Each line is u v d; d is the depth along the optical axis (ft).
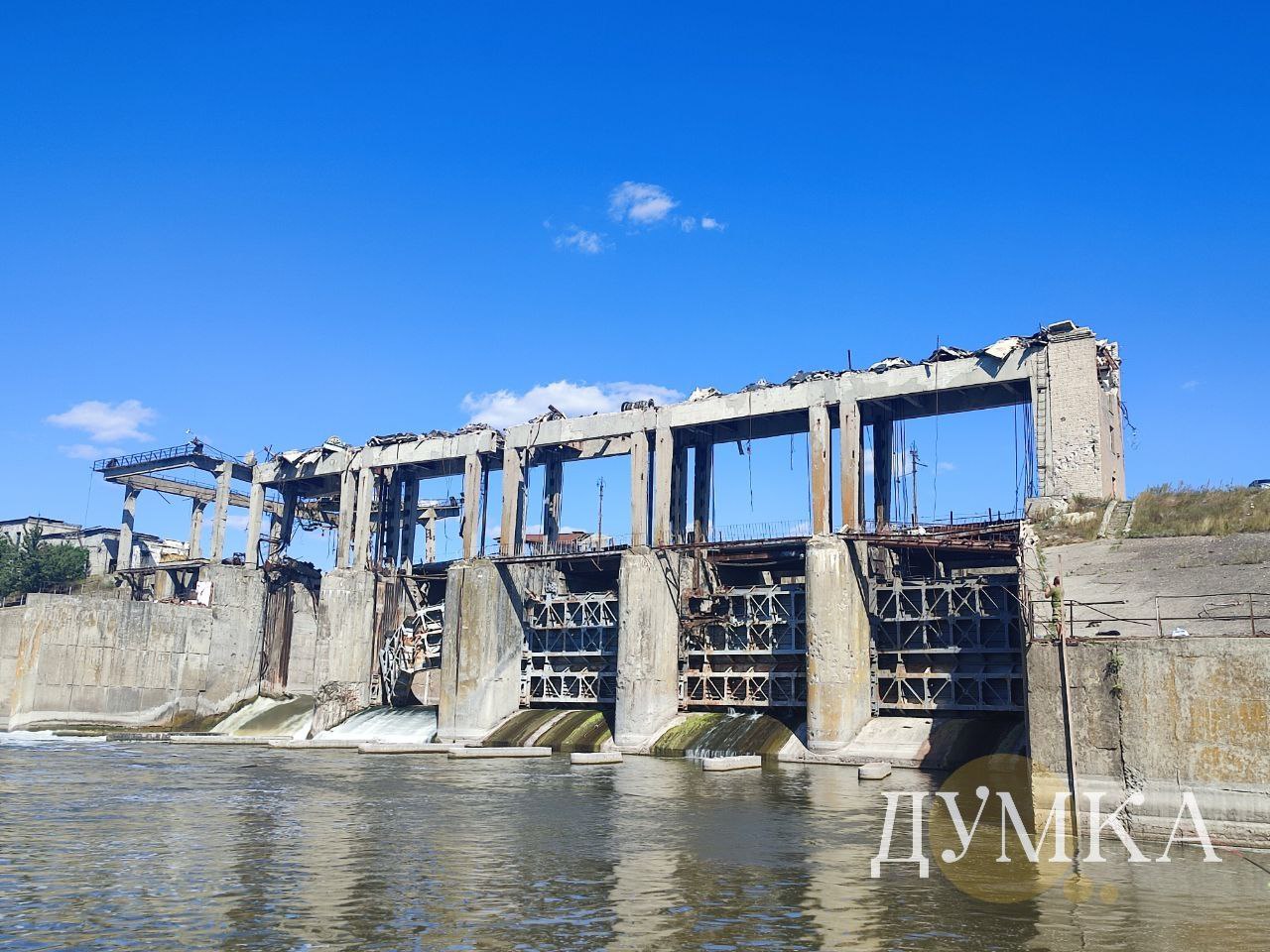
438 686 274.16
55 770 160.66
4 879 78.59
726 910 69.15
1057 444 177.58
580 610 234.79
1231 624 113.80
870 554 199.21
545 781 146.41
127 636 264.52
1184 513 157.58
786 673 201.26
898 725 181.57
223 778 149.79
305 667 303.68
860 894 73.51
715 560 222.69
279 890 75.25
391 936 62.90
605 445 245.45
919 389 193.67
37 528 329.72
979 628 182.09
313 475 286.46
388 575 273.75
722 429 228.84
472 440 254.88
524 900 72.02
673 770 164.86
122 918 66.90
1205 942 61.41
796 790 134.92
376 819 109.91
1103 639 95.04
